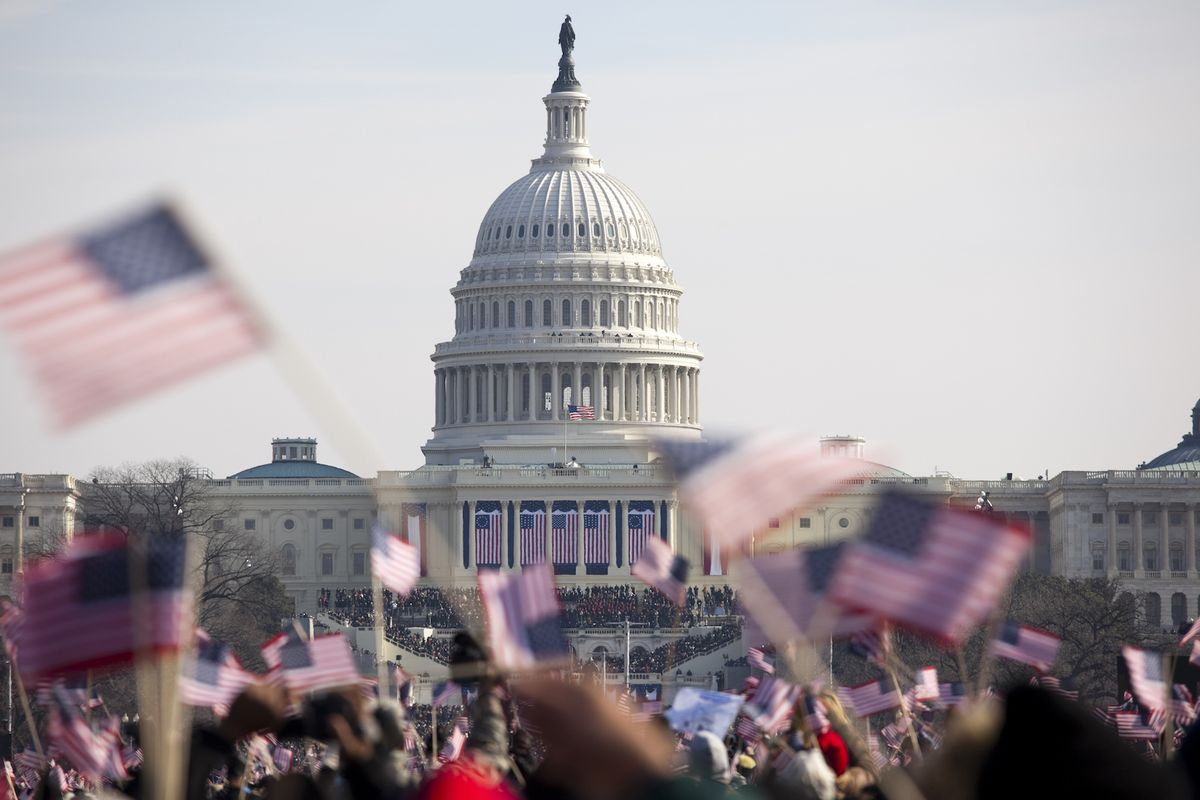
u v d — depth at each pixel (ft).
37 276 88.99
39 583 90.99
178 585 90.27
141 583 89.92
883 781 110.22
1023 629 188.65
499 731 100.32
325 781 113.50
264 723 89.66
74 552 90.89
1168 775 61.41
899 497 97.86
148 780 89.66
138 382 88.99
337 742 91.25
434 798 67.26
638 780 61.87
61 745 150.92
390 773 92.12
